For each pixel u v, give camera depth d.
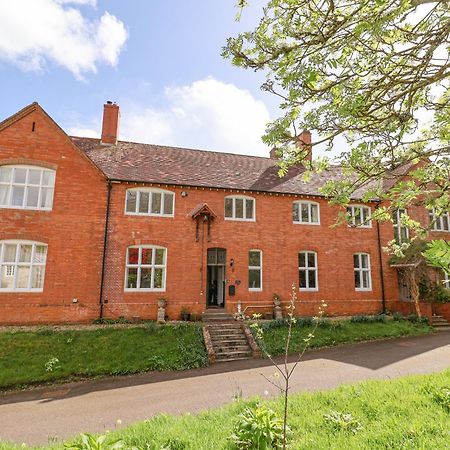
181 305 16.50
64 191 15.82
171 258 16.84
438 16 4.36
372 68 4.48
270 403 6.54
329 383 8.80
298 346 13.56
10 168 15.37
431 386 6.86
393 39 4.60
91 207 16.11
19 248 14.94
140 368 11.41
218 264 17.78
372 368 10.21
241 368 11.29
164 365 11.65
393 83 4.52
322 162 5.46
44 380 10.51
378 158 4.65
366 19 3.78
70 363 11.33
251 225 18.44
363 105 4.05
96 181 16.39
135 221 16.66
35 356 11.48
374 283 20.09
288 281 18.44
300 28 4.36
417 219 21.27
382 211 4.68
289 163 5.07
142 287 16.36
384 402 6.22
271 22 4.22
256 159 23.02
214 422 5.94
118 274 15.93
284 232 18.95
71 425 7.09
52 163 15.82
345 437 4.88
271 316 17.55
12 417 7.71
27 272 14.91
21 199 15.31
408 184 3.73
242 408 6.50
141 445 5.07
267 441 4.62
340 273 19.52
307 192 19.80
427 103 5.12
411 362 10.77
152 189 17.33
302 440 4.83
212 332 14.18
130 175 17.20
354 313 19.23
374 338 15.24
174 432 5.44
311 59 3.65
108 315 15.41
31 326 14.04
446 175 4.25
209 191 18.11
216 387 9.22
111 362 11.56
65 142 16.23
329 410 5.98
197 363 11.88
